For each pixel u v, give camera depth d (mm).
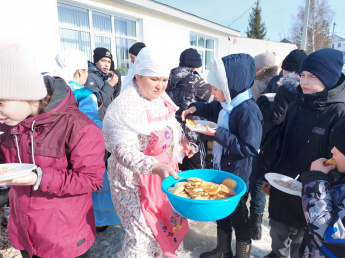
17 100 1006
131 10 6957
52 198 1180
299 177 1653
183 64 2840
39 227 1184
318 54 1480
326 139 1504
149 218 1520
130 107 1447
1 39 4059
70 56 2279
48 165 1158
